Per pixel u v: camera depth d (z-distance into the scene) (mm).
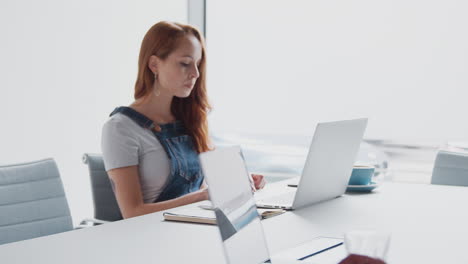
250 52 4656
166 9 4602
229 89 4750
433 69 4023
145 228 1630
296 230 1605
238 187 1226
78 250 1383
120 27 4262
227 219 1131
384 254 992
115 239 1497
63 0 3879
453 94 3980
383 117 4199
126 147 2244
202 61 2461
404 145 4133
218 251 1368
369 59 4230
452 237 1545
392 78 4156
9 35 3588
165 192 2348
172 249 1388
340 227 1652
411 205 2029
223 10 4738
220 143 4766
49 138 3812
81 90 4000
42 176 2205
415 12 4051
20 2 3637
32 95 3715
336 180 2100
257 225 1271
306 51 4449
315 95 4441
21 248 1405
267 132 4617
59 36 3857
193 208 1886
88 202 4055
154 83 2396
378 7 4176
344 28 4301
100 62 4125
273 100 4586
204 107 2506
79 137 3998
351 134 2051
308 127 4477
